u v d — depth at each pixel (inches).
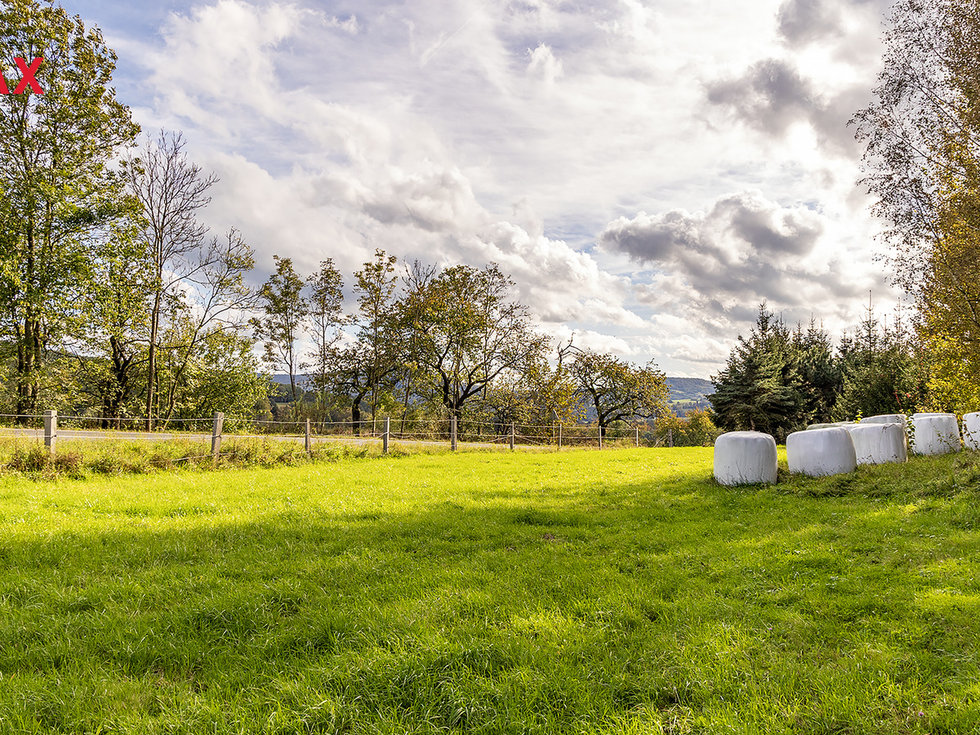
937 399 794.2
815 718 169.9
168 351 1780.3
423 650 211.8
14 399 1400.1
